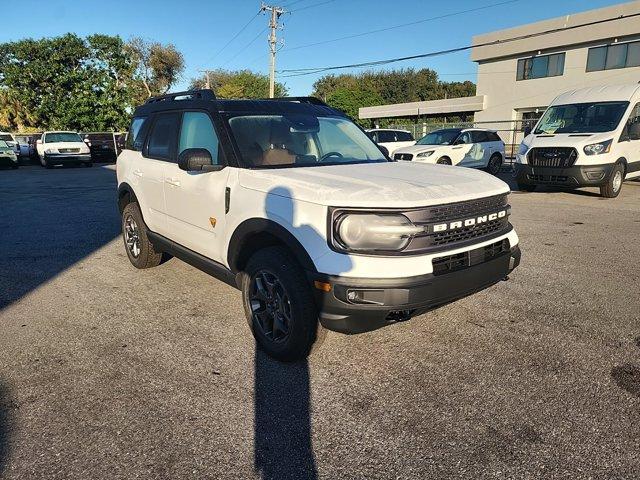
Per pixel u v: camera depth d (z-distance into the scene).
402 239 2.87
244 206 3.45
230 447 2.52
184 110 4.47
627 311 4.23
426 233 2.91
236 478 2.31
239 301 4.58
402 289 2.78
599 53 29.33
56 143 22.88
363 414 2.79
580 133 10.82
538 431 2.62
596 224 8.05
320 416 2.78
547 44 31.03
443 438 2.58
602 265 5.62
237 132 3.86
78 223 8.52
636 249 6.37
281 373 3.25
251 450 2.50
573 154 10.45
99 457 2.45
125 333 3.89
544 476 2.30
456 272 2.99
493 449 2.49
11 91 36.00
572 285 4.92
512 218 8.62
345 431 2.65
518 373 3.21
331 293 2.86
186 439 2.59
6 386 3.11
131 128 5.68
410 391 3.02
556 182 10.84
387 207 2.84
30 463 2.40
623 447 2.48
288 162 3.86
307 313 3.09
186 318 4.19
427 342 3.67
